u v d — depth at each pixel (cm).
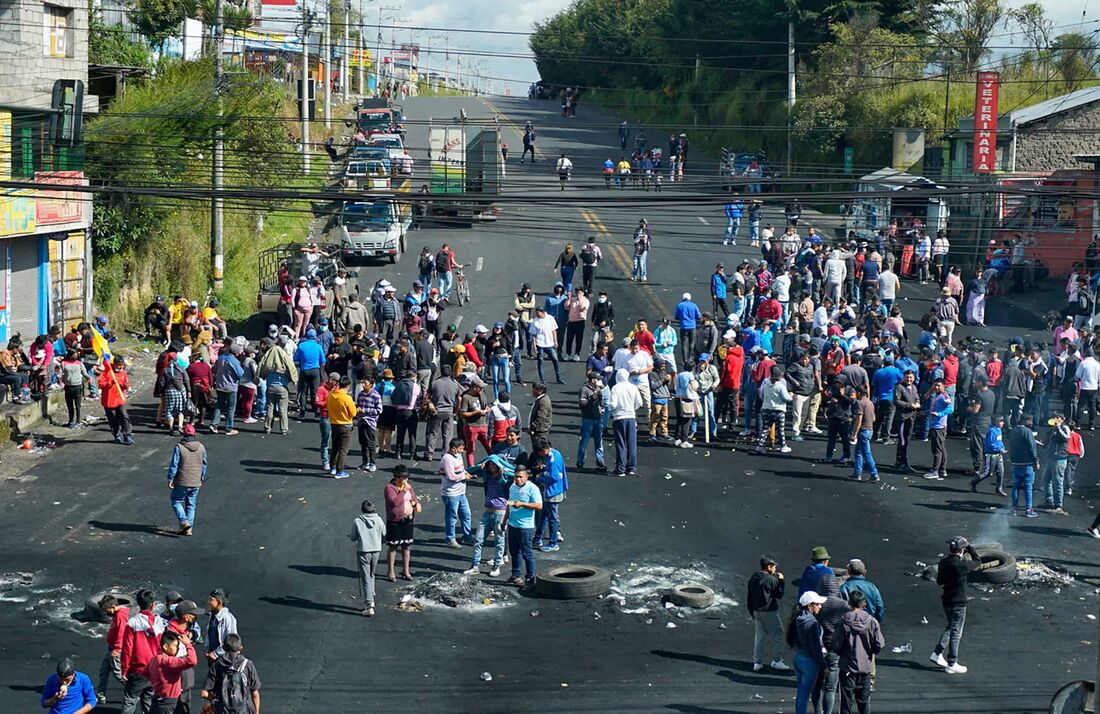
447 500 2089
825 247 4234
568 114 9956
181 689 1387
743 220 5400
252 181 4656
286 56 8181
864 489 2481
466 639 1722
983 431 2512
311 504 2291
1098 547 2162
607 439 2814
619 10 11488
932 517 2312
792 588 1933
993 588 1959
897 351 2995
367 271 4506
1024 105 6259
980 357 2914
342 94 10350
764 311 3497
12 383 2803
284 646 1681
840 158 6600
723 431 2891
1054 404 3056
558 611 1838
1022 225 4488
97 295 3803
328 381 2438
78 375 2753
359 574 1889
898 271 4656
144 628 1417
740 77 8450
